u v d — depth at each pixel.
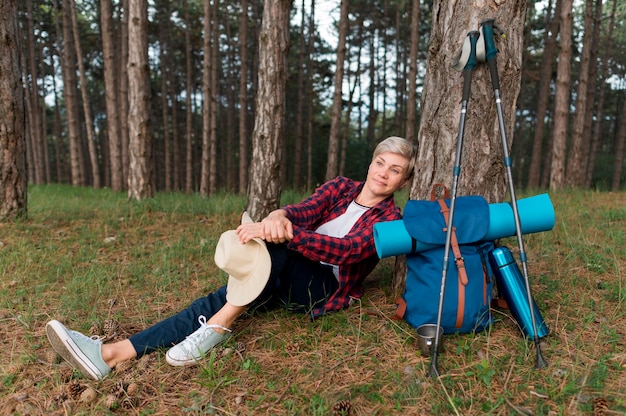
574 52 19.28
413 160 2.70
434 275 2.39
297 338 2.56
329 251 2.46
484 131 2.73
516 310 2.38
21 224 5.27
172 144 30.59
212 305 2.54
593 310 2.79
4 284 3.43
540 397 1.98
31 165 20.56
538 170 16.09
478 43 2.46
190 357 2.32
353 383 2.15
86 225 5.50
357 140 28.44
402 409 1.97
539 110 15.97
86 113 16.58
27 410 2.01
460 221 2.37
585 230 4.76
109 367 2.28
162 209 6.84
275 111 5.76
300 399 2.06
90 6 19.11
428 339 2.29
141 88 8.00
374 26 22.08
